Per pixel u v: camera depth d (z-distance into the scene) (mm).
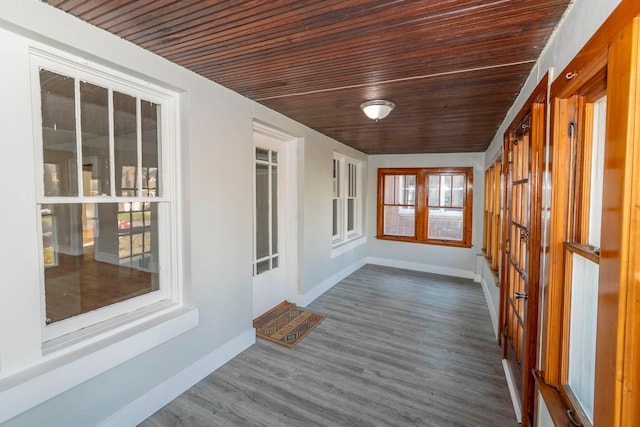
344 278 5215
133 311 1985
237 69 2047
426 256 5707
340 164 5184
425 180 5691
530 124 1761
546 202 1467
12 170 1369
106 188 1814
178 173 2182
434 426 1905
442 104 2666
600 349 904
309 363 2596
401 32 1534
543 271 1490
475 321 3490
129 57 1711
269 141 3537
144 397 1925
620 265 806
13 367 1390
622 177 799
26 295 1427
